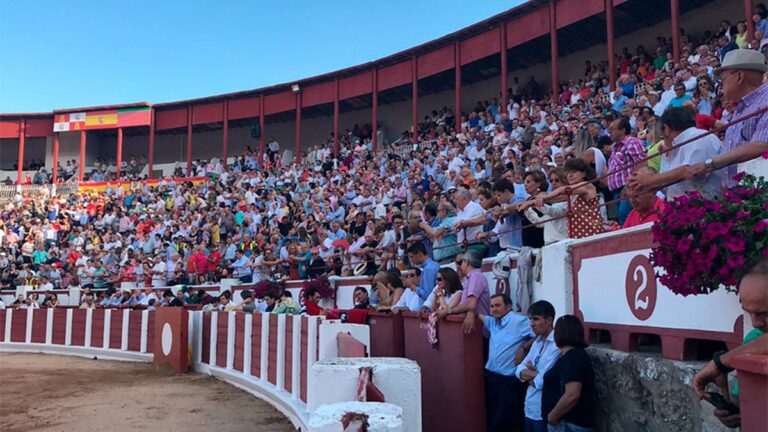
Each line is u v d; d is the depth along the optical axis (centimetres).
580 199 529
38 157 3644
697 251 275
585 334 462
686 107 414
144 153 3634
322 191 2061
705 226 273
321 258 1341
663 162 429
